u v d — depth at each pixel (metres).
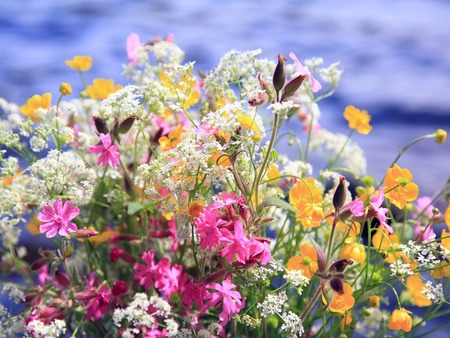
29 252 1.23
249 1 3.39
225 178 0.93
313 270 0.94
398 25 3.09
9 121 1.00
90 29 2.94
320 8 3.31
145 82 0.95
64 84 0.99
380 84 2.56
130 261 0.97
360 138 2.26
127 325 0.94
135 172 0.99
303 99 1.02
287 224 1.02
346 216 0.90
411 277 0.96
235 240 0.90
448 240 0.93
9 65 2.54
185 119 1.02
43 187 0.93
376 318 0.99
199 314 0.95
